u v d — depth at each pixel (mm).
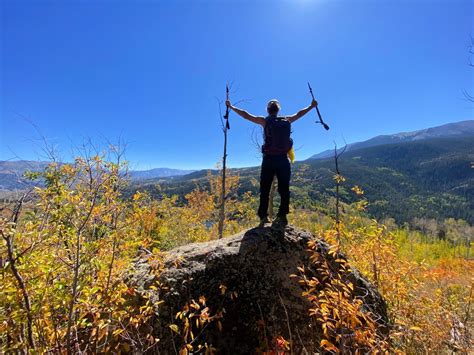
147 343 2812
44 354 2451
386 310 3998
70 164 2812
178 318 3064
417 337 3910
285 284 3521
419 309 4391
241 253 3678
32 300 2449
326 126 4234
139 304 3059
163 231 12570
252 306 3328
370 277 4875
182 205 17047
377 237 4688
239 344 3131
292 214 12016
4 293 2318
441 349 4027
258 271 3570
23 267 2342
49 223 2588
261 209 4453
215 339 3076
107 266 2947
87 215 2707
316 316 3324
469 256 26750
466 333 4117
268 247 3768
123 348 2777
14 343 2404
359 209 5586
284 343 2869
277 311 3326
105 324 2486
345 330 3148
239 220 17234
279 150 4238
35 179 2660
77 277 2518
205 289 3322
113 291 2742
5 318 2293
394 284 4559
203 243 4250
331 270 3707
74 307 2588
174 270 3445
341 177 3949
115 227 2930
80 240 2674
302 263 3701
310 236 4066
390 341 3572
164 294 3182
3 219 2309
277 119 4340
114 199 3016
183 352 2529
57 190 2652
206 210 17234
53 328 2545
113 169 2879
